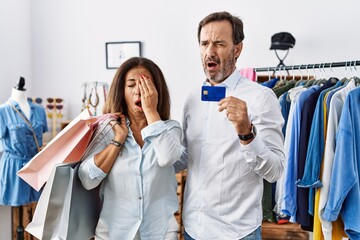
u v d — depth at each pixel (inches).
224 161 48.7
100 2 136.8
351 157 62.2
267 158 43.3
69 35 139.1
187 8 131.6
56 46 139.9
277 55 118.7
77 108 139.6
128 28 135.4
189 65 132.2
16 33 130.6
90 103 125.9
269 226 95.3
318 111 67.8
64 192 44.3
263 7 126.8
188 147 52.5
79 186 46.0
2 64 122.3
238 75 52.1
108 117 46.6
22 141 98.8
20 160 98.0
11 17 127.1
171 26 132.8
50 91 140.6
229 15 49.0
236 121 41.5
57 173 43.1
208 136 50.1
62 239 43.6
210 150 49.8
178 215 106.7
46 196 43.7
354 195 62.2
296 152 71.6
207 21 49.1
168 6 132.7
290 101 82.6
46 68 140.6
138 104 47.2
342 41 122.0
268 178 45.4
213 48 48.3
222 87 45.8
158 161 45.3
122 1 135.5
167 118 50.2
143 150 46.5
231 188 48.6
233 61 50.1
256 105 48.8
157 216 46.4
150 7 133.8
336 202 62.7
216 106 50.0
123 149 46.6
